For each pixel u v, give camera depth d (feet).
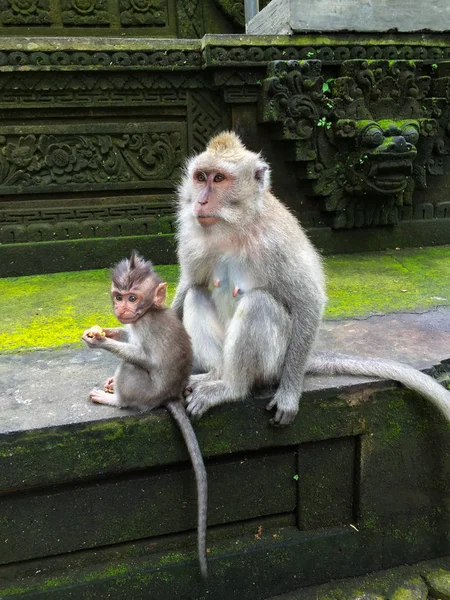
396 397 5.50
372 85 9.19
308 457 5.50
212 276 5.40
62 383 5.53
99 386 5.48
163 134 9.44
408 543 5.76
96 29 11.18
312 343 5.23
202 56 9.00
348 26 9.09
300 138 9.00
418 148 9.87
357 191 9.50
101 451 5.07
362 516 5.63
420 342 6.19
